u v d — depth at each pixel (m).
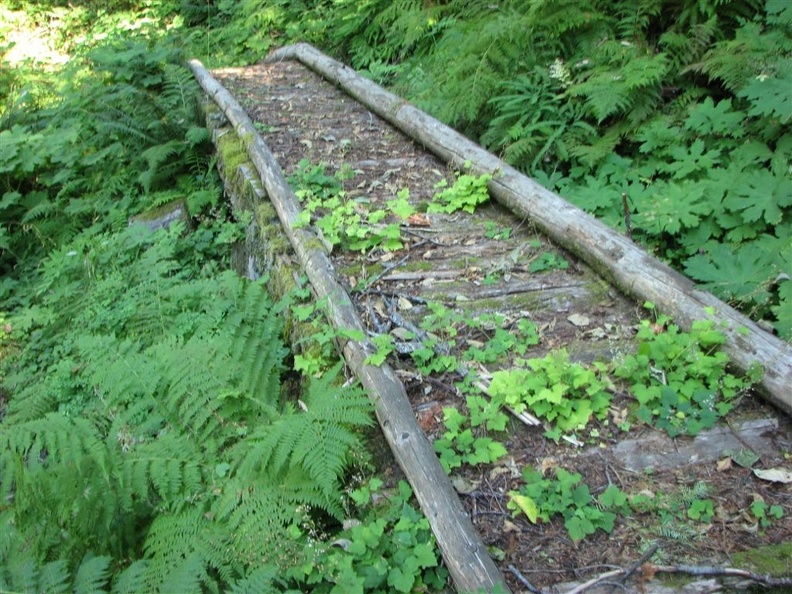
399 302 3.64
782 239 3.92
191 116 7.28
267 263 4.39
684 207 4.25
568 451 2.77
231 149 5.86
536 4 5.66
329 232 4.14
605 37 5.64
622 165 4.89
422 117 5.73
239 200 5.41
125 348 3.34
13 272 6.98
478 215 4.57
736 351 3.01
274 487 2.60
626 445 2.78
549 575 2.30
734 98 4.89
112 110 7.12
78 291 5.36
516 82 5.67
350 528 2.51
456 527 2.37
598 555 2.36
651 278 3.46
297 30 10.00
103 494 2.62
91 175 7.45
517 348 3.26
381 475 2.74
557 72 5.38
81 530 2.58
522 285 3.76
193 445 2.89
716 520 2.46
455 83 5.93
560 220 4.06
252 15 10.57
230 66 9.81
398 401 2.88
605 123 5.30
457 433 2.80
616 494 2.54
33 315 5.42
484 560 2.27
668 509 2.50
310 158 5.47
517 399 2.91
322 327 3.45
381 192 4.88
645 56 5.21
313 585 2.38
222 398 3.06
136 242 5.57
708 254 4.13
